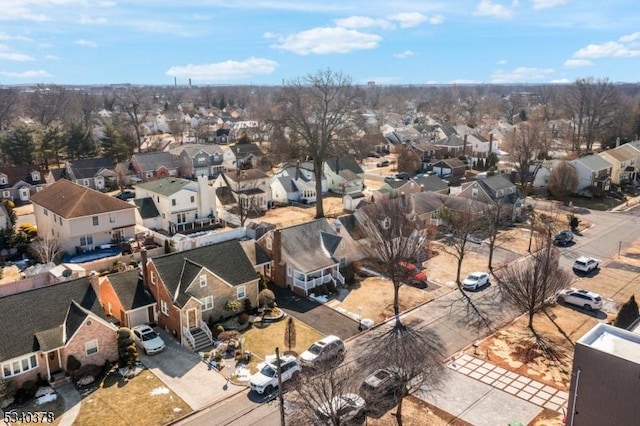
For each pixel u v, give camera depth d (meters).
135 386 31.14
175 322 36.94
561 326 38.81
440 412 28.12
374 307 42.19
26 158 97.00
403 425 26.81
